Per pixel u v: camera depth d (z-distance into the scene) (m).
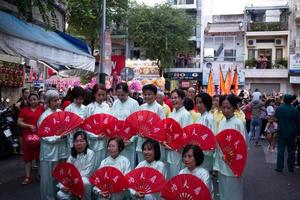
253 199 7.83
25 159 8.63
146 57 34.38
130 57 37.78
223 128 6.07
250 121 17.48
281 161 10.75
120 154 6.65
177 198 4.86
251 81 38.34
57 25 14.57
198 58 39.44
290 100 10.73
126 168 6.12
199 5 39.78
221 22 40.97
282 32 37.97
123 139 6.66
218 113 8.04
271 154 14.00
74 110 7.62
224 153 5.65
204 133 6.06
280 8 38.75
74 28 23.23
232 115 6.04
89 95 8.12
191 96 9.73
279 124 10.80
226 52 40.03
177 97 7.16
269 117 15.30
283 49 38.59
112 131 6.94
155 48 33.69
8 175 9.47
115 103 7.68
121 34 33.88
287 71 37.09
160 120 6.68
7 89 15.44
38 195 7.71
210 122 6.85
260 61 38.25
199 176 5.32
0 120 11.75
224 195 5.80
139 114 6.78
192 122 7.16
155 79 28.30
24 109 8.76
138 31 33.28
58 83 20.58
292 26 38.00
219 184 5.90
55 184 6.80
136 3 34.06
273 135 14.88
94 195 5.89
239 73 37.66
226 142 5.63
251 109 16.69
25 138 8.62
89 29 22.88
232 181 5.71
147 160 5.89
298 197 8.04
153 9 33.66
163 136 6.60
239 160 5.57
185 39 34.59
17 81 15.91
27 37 9.33
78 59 11.34
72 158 6.32
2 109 12.45
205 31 40.47
